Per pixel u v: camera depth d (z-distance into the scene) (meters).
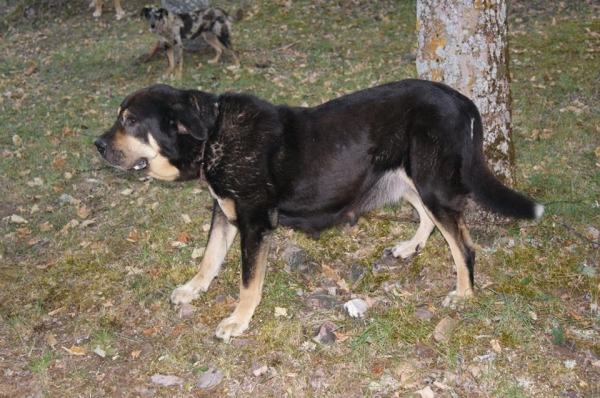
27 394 2.62
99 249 3.29
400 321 2.77
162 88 2.78
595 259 3.02
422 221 3.09
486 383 2.54
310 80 4.98
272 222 2.80
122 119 2.75
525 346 2.65
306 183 2.78
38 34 7.30
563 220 3.22
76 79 5.63
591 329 2.71
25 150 4.25
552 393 2.50
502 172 3.21
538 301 2.84
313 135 2.76
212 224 2.97
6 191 3.83
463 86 3.09
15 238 3.43
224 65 5.63
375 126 2.77
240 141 2.73
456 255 2.81
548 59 4.99
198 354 2.73
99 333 2.83
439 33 3.07
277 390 2.57
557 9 6.18
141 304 2.95
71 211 3.62
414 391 2.53
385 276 3.03
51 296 3.04
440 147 2.72
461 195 2.77
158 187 3.74
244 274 2.79
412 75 4.88
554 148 3.81
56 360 2.74
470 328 2.73
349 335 2.73
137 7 7.86
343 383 2.57
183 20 5.37
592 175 3.55
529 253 3.05
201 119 2.72
